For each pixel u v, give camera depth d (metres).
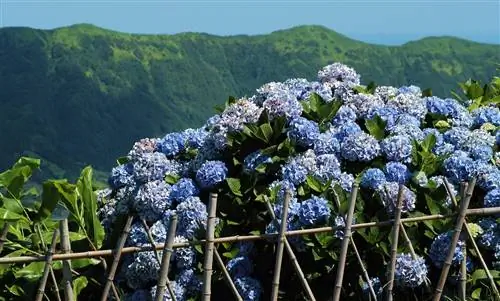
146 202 4.58
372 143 4.54
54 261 4.16
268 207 4.05
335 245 4.12
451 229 4.18
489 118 5.00
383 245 4.11
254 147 4.68
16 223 4.71
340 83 5.31
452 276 4.20
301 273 3.89
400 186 3.94
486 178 4.41
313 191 4.39
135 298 4.38
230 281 3.93
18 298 4.50
